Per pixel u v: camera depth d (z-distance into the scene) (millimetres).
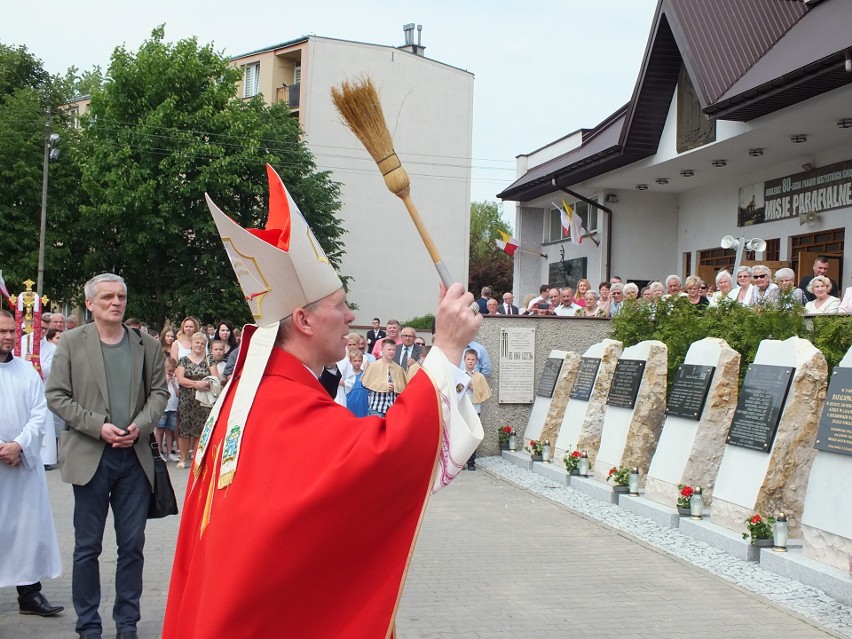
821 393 7742
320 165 39219
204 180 30094
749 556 7414
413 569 7195
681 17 16297
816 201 16984
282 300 2514
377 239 40406
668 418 9500
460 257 42562
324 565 2189
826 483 6863
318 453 2248
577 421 11742
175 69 31516
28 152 34594
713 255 20719
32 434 5863
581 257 23422
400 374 11250
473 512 9594
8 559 5758
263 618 2172
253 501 2234
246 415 2385
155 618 5863
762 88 13812
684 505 8594
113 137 31391
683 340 10391
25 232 34562
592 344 14117
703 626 5816
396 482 2209
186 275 32562
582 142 23688
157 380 5617
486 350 13773
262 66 42250
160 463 5512
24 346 12867
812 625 5848
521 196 25344
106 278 5562
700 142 16938
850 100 13656
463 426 2301
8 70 40094
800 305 9438
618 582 6855
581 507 9711
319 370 2600
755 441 7898
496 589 6641
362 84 2566
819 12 15500
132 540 5348
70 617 5941
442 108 41531
